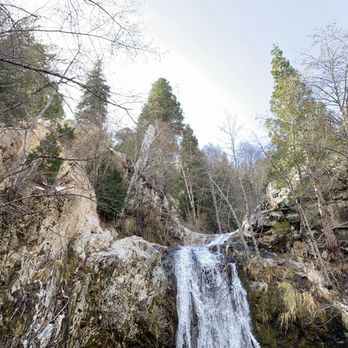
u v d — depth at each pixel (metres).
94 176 12.91
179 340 11.24
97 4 3.61
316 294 12.35
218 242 18.20
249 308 12.49
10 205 4.96
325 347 11.39
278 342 11.67
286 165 14.95
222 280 13.34
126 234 14.76
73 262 9.38
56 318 8.20
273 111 16.45
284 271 13.23
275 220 15.24
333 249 13.17
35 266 8.08
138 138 18.48
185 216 27.61
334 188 14.53
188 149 29.09
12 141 8.38
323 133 12.85
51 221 8.67
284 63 18.12
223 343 11.82
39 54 4.17
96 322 9.29
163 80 28.91
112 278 10.12
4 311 7.13
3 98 5.27
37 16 3.56
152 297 10.93
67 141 11.58
